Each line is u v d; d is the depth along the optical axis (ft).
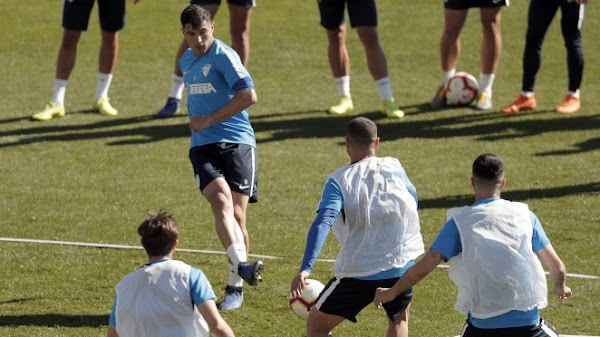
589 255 103.50
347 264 73.20
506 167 135.33
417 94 177.37
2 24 221.87
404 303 74.90
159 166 137.69
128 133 153.89
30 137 150.41
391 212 73.10
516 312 65.10
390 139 149.89
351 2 160.66
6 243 107.55
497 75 189.16
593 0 228.43
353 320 74.59
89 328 85.76
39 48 208.03
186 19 90.33
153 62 199.62
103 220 115.75
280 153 143.43
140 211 119.03
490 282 64.90
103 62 164.35
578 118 160.45
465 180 129.80
